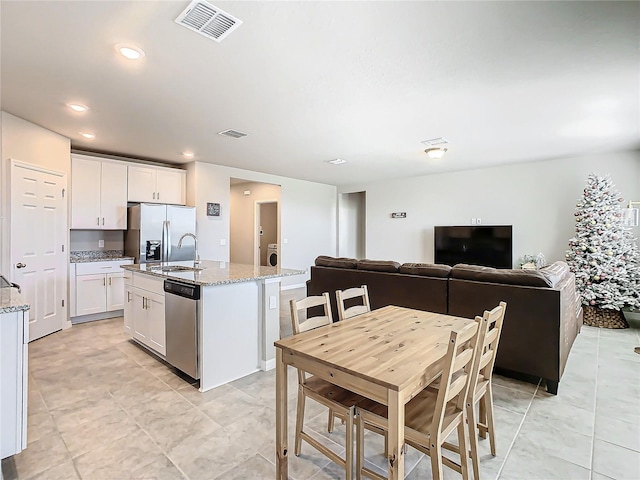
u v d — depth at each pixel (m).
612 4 1.73
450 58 2.29
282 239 7.33
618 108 3.15
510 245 5.73
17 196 3.45
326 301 2.09
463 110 3.23
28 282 3.62
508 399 2.53
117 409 2.33
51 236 3.97
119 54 2.24
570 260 4.69
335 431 2.09
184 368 2.78
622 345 3.70
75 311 4.38
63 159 4.14
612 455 1.87
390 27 1.94
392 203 7.48
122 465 1.76
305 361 1.57
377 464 1.79
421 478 1.70
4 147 3.33
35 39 2.06
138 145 4.58
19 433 1.76
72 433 2.04
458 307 3.11
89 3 1.74
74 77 2.57
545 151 4.82
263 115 3.39
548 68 2.41
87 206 4.58
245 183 8.09
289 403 2.45
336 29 1.96
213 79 2.60
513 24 1.90
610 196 4.49
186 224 5.34
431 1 1.71
